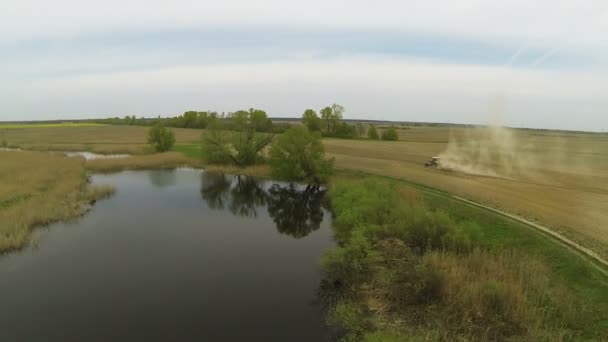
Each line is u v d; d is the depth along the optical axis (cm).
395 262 1548
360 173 3662
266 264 1823
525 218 2028
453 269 1401
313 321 1305
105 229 2322
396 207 2136
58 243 2055
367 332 1185
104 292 1506
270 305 1416
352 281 1488
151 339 1195
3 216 2166
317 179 3500
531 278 1333
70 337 1198
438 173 3559
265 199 3384
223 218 2716
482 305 1216
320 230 2438
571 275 1383
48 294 1484
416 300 1311
